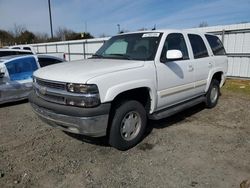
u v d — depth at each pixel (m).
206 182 3.08
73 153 3.90
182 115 5.82
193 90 5.29
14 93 6.99
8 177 3.23
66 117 3.45
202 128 4.95
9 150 4.02
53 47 26.50
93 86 3.31
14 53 11.02
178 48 4.86
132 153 3.88
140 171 3.35
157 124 5.16
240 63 12.43
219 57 6.22
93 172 3.34
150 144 4.20
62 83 3.45
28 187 3.02
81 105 3.31
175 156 3.76
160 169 3.39
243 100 7.47
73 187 3.02
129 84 3.71
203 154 3.82
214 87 6.29
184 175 3.24
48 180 3.17
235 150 3.96
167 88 4.47
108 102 3.45
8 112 6.29
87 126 3.34
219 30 12.97
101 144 4.21
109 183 3.09
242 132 4.74
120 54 4.61
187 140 4.36
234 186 2.99
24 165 3.53
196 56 5.35
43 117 3.83
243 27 12.05
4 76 6.81
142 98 4.29
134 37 4.80
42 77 3.76
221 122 5.33
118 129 3.77
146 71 4.01
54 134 4.69
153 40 4.49
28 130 4.93
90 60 4.51
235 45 12.52
